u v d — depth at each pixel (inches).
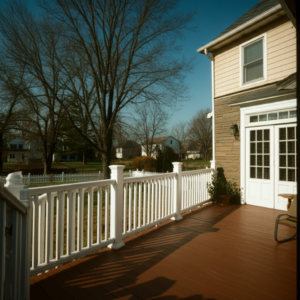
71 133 861.2
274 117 246.8
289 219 150.6
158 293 95.1
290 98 229.5
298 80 55.8
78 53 450.9
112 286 99.8
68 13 424.2
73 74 460.4
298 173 53.7
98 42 468.4
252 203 269.3
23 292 73.4
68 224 113.7
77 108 523.2
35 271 98.6
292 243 151.3
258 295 94.1
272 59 262.4
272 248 142.9
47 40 461.7
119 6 447.2
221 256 131.3
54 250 167.0
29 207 75.2
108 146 511.2
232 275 110.2
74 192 121.7
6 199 59.6
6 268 67.9
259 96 244.2
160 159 648.4
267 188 254.5
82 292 95.1
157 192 183.8
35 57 451.2
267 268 117.3
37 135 700.0
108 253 134.2
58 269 114.5
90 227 126.0
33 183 593.0
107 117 510.0
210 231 175.8
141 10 453.7
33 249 98.7
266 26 267.0
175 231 175.2
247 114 273.0
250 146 271.0
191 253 135.0
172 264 121.0
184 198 227.5
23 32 433.4
